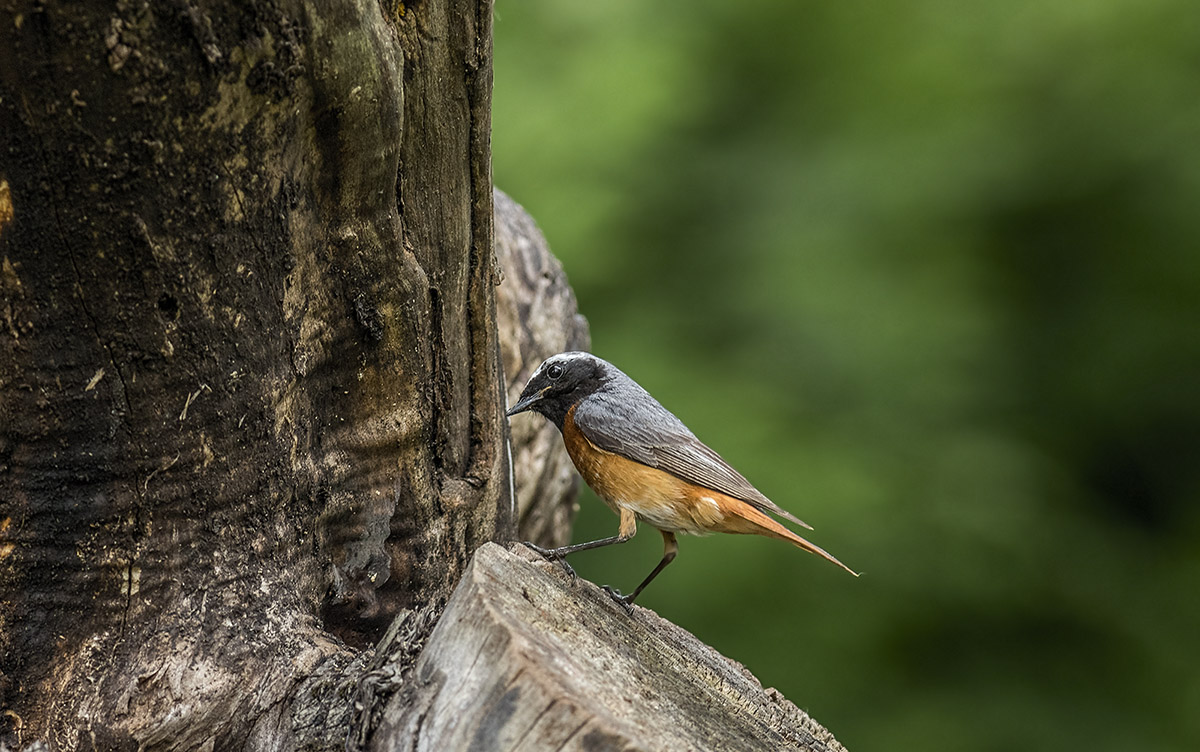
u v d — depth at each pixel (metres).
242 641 6.87
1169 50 20.61
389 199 7.28
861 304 19.20
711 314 20.19
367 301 7.45
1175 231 20.61
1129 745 17.52
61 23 5.43
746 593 17.69
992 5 21.92
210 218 6.31
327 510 7.63
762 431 18.00
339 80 6.43
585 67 20.58
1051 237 21.44
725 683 7.37
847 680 17.53
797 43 22.70
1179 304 21.08
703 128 22.31
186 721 6.58
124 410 6.45
